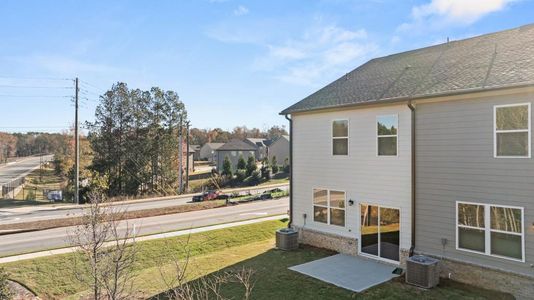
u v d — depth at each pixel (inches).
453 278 417.7
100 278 298.7
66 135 2341.3
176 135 1983.3
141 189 1872.5
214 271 489.1
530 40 462.9
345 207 546.6
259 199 1389.0
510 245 375.9
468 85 403.2
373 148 507.8
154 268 526.9
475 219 401.7
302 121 612.1
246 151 2854.3
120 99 1829.5
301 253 556.7
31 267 518.0
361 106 510.9
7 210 1143.0
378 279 434.9
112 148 1829.5
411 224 458.9
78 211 1103.0
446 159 426.0
